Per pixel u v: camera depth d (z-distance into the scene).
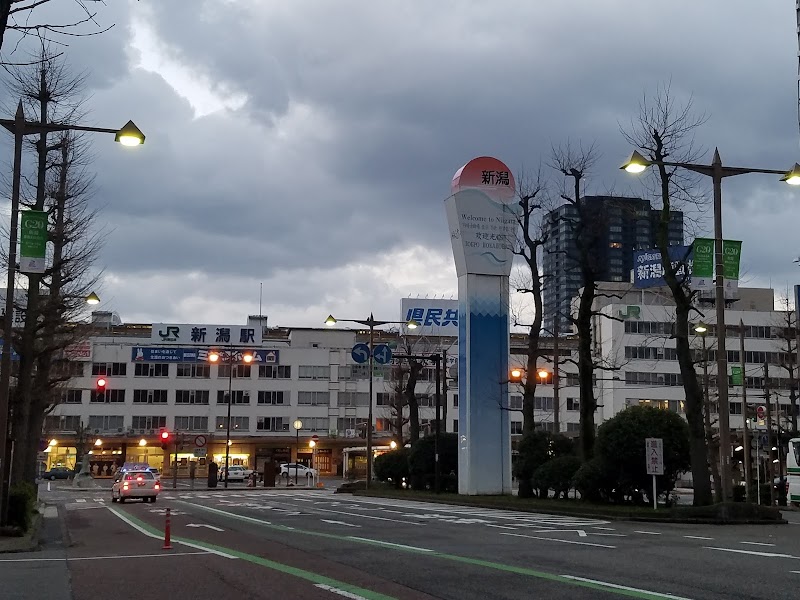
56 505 37.66
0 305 30.03
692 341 64.88
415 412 49.47
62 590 11.12
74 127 19.84
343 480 77.56
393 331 90.19
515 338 85.62
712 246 25.11
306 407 87.50
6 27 10.03
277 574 12.57
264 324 95.19
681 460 28.97
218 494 49.84
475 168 38.91
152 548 17.00
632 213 32.12
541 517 26.95
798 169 24.80
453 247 39.56
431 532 20.33
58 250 28.72
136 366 85.75
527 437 35.69
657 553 15.03
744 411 42.88
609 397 81.00
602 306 83.50
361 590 10.89
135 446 85.62
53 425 82.50
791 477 38.34
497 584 11.20
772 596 9.98
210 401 86.50
